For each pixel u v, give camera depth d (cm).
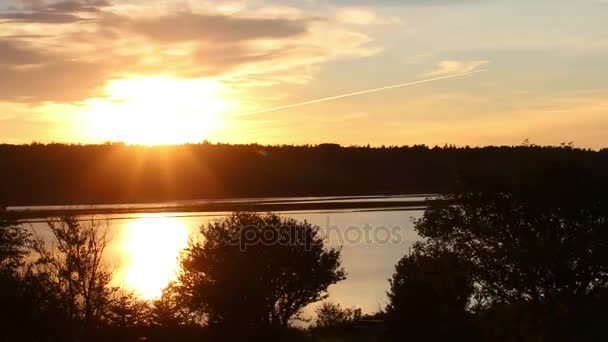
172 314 3309
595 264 2670
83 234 3141
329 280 3653
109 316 3147
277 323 3503
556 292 2698
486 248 2845
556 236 2753
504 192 2812
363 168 15575
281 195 14862
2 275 2750
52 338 2762
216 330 3362
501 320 2672
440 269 2897
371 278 5528
